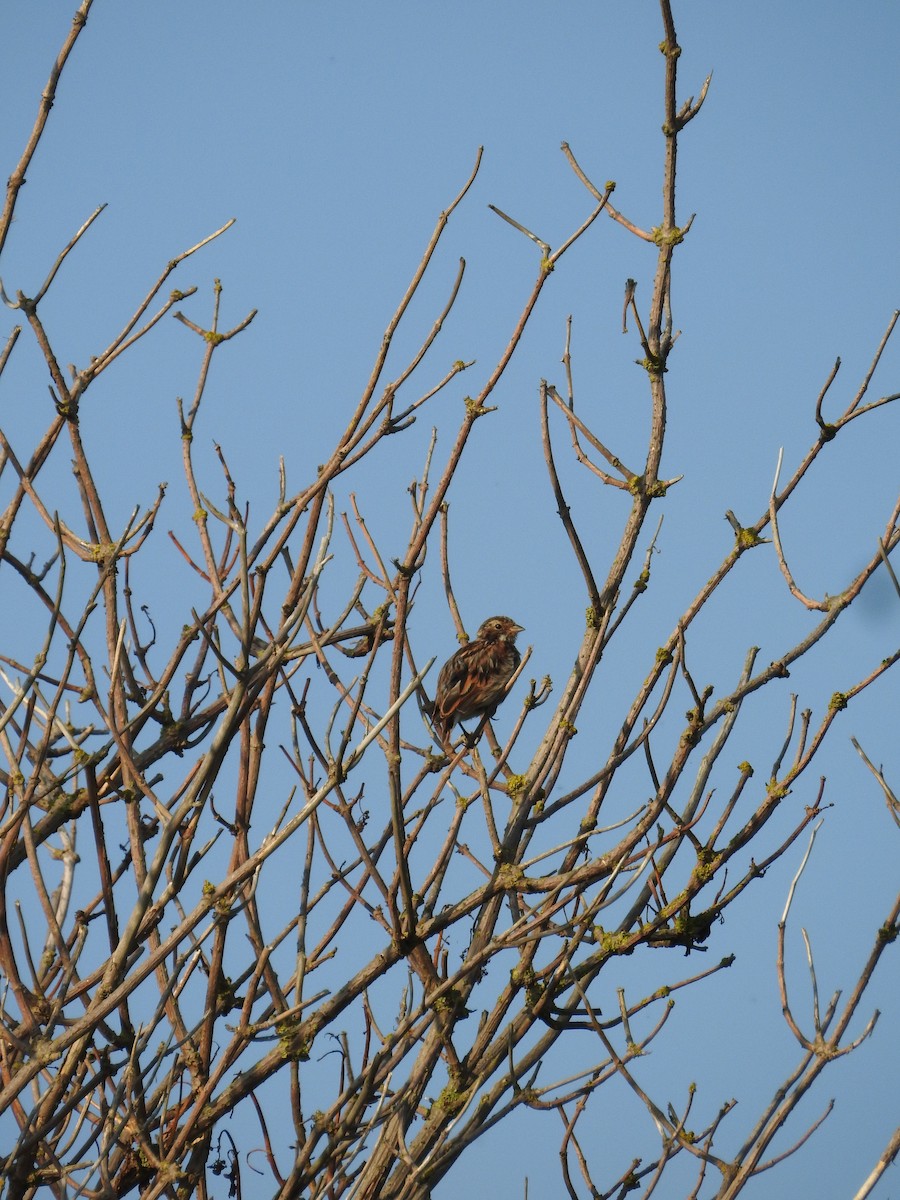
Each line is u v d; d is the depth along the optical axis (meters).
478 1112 11.73
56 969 11.56
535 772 12.99
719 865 12.03
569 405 13.66
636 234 13.30
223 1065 10.87
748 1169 10.33
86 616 10.78
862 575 12.34
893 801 10.58
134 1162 11.28
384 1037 11.88
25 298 11.95
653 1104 10.87
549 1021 12.12
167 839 10.27
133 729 11.37
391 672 11.48
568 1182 11.19
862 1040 10.48
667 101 12.88
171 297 12.34
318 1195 10.73
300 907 11.95
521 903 12.72
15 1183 10.27
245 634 10.71
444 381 12.03
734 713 12.72
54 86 11.77
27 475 11.58
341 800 11.96
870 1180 9.48
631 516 13.17
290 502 12.04
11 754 10.77
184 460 12.24
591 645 13.07
